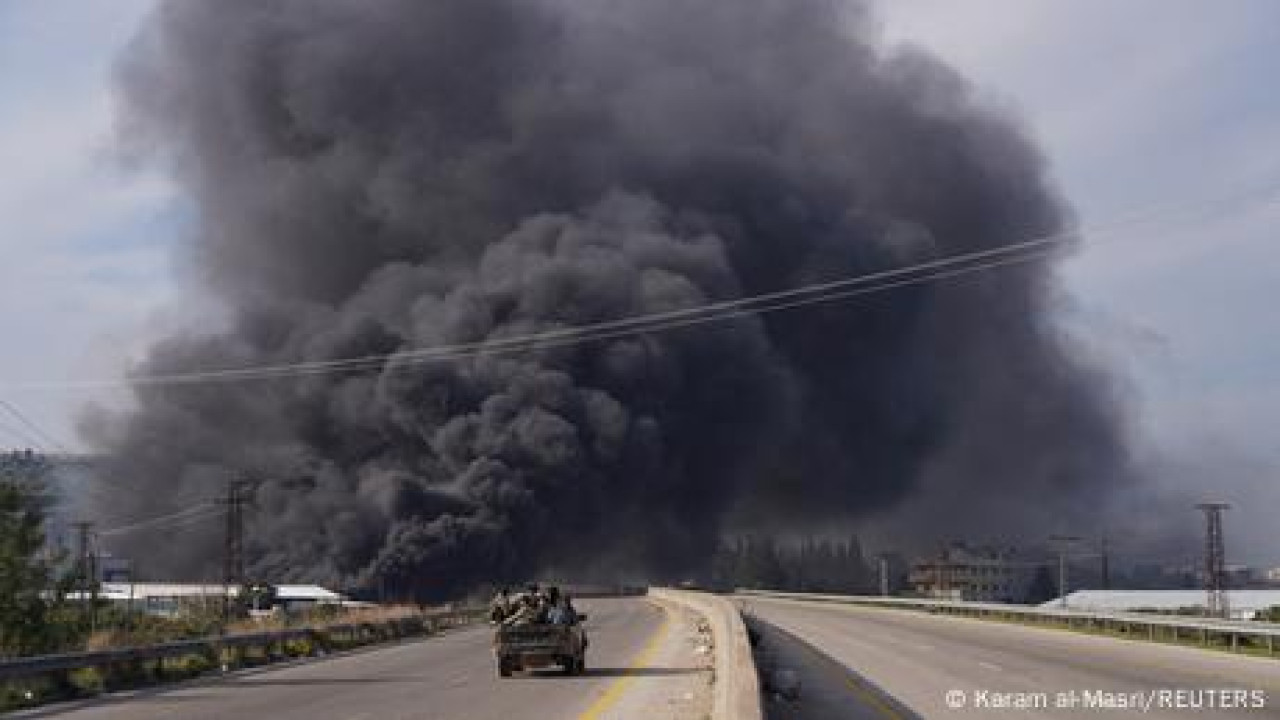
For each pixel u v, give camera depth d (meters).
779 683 26.97
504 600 35.69
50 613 46.19
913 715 24.33
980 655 42.28
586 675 34.59
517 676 35.00
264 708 27.67
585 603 115.06
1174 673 34.12
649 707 25.50
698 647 44.88
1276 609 68.56
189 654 40.53
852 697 27.80
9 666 30.08
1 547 45.78
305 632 49.94
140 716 26.73
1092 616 60.75
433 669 39.12
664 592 115.38
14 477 48.03
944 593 166.88
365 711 26.25
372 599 130.75
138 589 118.81
